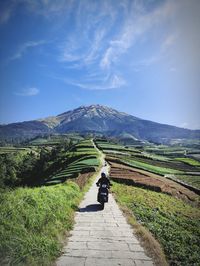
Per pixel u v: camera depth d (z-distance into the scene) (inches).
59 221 544.1
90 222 595.5
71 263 374.3
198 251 507.5
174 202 1202.0
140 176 1825.8
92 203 824.9
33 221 459.8
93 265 370.0
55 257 389.1
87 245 447.8
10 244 361.4
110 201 884.0
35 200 542.6
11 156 5580.7
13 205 471.8
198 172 3516.2
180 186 1937.7
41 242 406.6
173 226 684.1
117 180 1585.9
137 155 4618.6
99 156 3302.2
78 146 5334.6
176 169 3727.9
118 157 3690.9
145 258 401.4
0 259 336.5
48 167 4126.5
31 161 5019.7
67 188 873.5
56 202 622.8
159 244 503.8
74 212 677.9
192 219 869.2
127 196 1074.7
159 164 3912.4
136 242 468.8
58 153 5295.3
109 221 608.7
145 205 922.1
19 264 335.6
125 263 381.4
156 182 1672.0
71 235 499.8
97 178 1609.3
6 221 415.2
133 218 662.5
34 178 4010.8
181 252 478.6
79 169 2063.2
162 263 391.9
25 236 405.7
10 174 3978.8
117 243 461.1
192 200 1475.1
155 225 653.3
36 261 354.3
